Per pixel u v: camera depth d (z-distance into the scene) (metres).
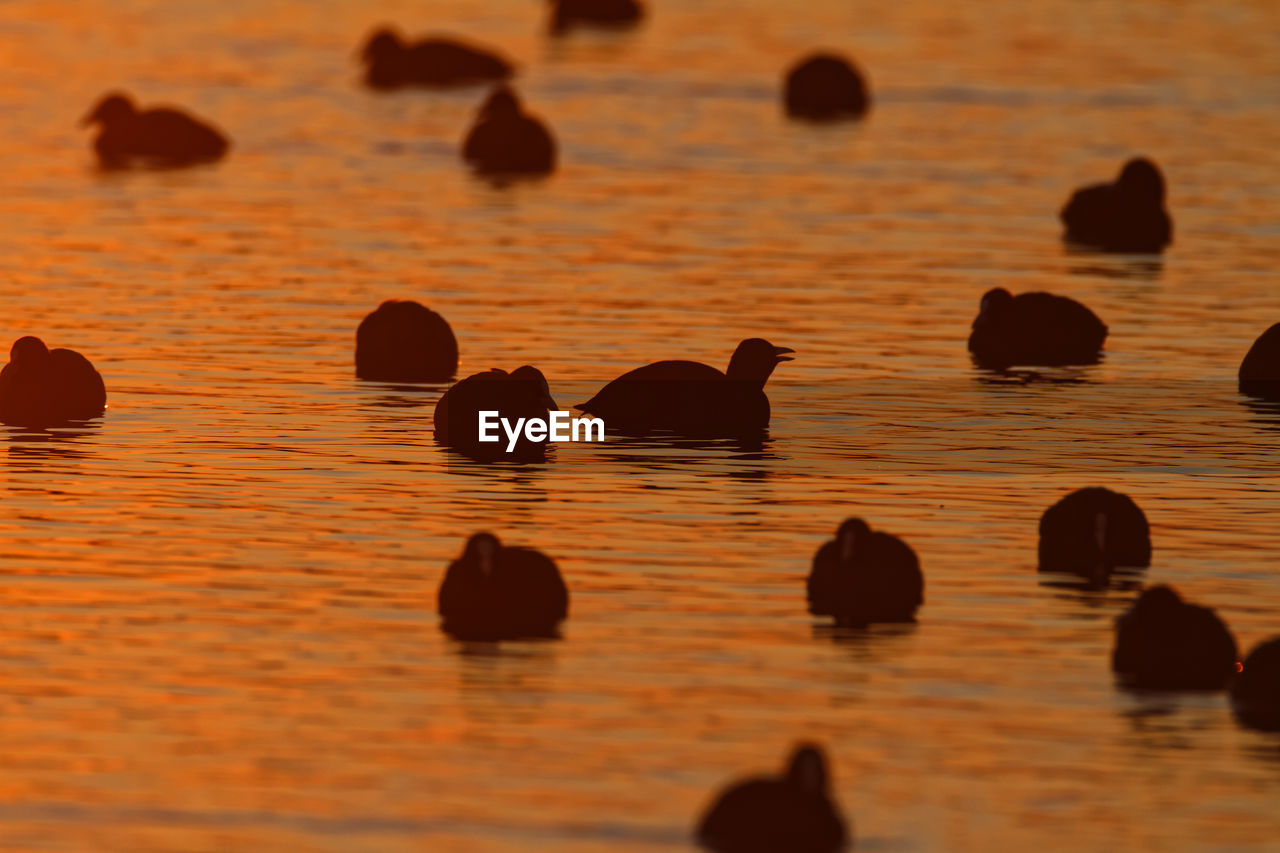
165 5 63.84
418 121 45.47
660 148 42.44
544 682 15.31
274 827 12.91
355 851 12.58
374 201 36.84
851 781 13.60
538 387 22.25
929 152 42.25
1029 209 36.78
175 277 30.61
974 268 32.06
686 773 13.70
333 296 29.56
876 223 35.38
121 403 23.70
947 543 18.80
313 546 18.55
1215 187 38.78
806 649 16.02
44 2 63.41
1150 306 29.66
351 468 21.20
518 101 42.25
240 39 57.50
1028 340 26.48
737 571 17.94
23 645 16.02
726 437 22.78
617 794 13.38
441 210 36.03
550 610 16.62
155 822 12.98
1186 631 15.49
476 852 12.55
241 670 15.52
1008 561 18.27
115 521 19.25
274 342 26.88
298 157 41.12
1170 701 15.05
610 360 25.98
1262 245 34.03
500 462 21.56
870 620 16.70
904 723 14.57
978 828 12.91
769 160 41.22
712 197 37.44
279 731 14.39
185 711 14.73
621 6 62.31
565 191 37.88
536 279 30.73
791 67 53.38
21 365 23.11
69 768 13.77
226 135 43.25
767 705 14.88
